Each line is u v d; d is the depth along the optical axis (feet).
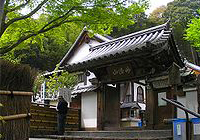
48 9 28.86
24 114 12.55
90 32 33.55
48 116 38.47
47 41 86.94
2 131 11.38
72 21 29.55
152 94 33.96
